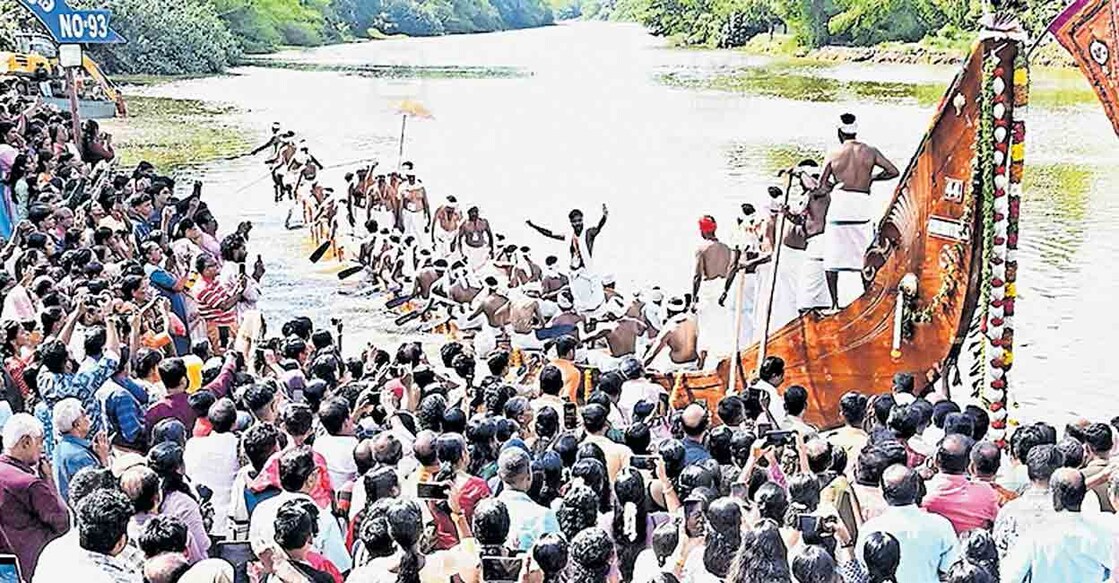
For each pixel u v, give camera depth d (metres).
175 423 8.02
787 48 93.25
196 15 78.00
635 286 21.08
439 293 18.48
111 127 42.41
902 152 36.97
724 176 32.69
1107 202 28.44
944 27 84.19
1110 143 38.50
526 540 6.99
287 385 10.29
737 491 7.32
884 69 75.31
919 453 8.67
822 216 13.40
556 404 9.84
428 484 7.39
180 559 5.74
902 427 8.57
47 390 9.09
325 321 18.84
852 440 8.92
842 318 12.41
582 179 32.25
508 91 58.97
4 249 13.98
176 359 9.14
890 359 12.12
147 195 17.06
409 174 23.94
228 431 8.40
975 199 10.80
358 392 9.82
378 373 11.05
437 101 53.38
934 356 11.80
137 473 6.53
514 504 7.12
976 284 11.14
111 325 9.97
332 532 6.95
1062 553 6.51
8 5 39.12
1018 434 8.33
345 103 52.47
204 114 47.50
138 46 70.25
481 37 127.62
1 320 11.17
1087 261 22.44
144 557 5.90
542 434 9.00
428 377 10.58
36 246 13.29
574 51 97.75
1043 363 16.67
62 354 9.17
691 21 110.12
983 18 10.48
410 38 124.94
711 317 15.48
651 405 9.99
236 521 7.73
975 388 11.43
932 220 11.35
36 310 11.39
